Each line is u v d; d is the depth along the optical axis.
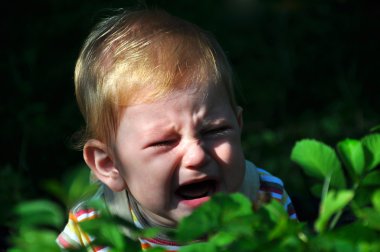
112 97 2.41
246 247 0.97
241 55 9.85
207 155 2.26
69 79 8.66
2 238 2.26
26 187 5.90
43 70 8.88
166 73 2.36
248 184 2.79
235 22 10.52
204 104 2.32
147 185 2.29
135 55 2.48
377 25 10.44
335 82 9.17
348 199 1.02
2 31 9.78
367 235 1.00
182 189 2.28
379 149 1.15
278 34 10.28
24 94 8.26
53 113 7.95
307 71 9.49
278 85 9.01
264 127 7.94
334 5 10.94
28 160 6.85
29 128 7.33
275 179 2.96
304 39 10.23
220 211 0.95
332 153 1.14
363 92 9.00
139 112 2.32
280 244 0.98
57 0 10.26
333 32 10.37
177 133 2.27
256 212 1.02
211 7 10.68
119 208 2.58
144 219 2.52
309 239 0.99
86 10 9.97
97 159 2.52
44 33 9.69
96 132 2.53
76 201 1.03
